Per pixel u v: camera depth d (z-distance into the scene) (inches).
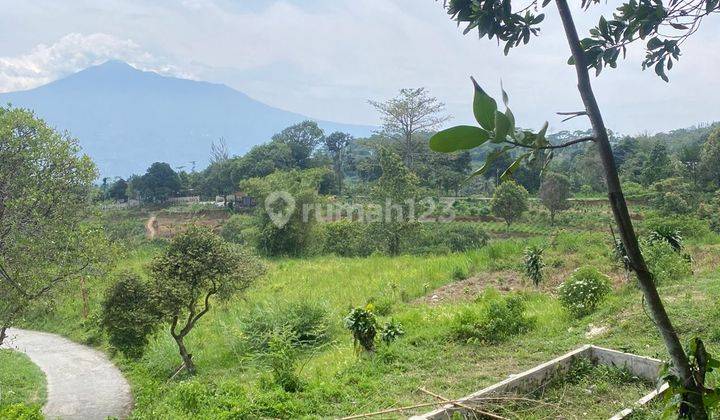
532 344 332.2
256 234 1224.2
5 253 436.1
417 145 1795.0
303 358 452.1
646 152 2090.3
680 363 79.0
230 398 270.5
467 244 1077.1
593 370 243.9
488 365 299.4
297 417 241.3
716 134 1449.3
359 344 359.3
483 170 61.1
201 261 494.3
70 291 480.7
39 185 455.5
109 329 508.7
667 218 921.5
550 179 1435.8
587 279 415.2
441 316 433.4
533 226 1451.8
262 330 522.3
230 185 2130.9
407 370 302.2
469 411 197.8
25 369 566.3
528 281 644.1
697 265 565.9
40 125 462.9
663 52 92.4
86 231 479.2
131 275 522.0
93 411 449.4
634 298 405.4
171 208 1946.4
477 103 57.1
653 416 178.4
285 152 2224.4
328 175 2028.8
